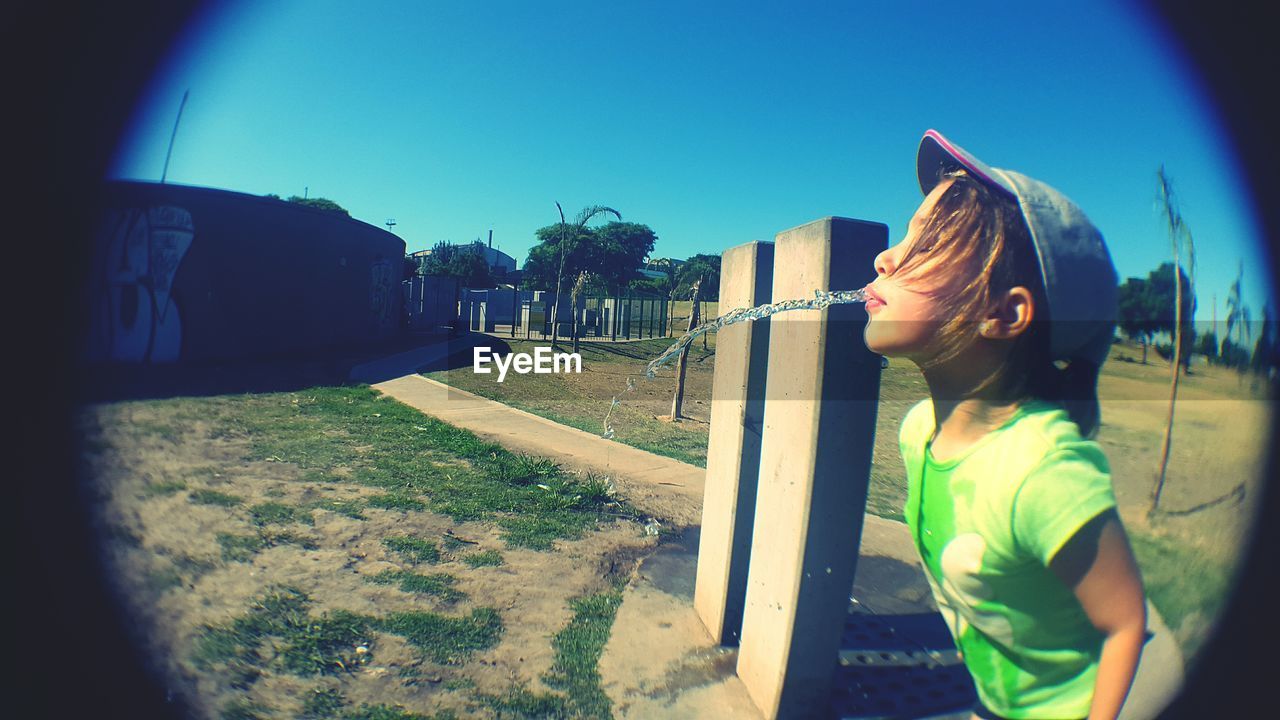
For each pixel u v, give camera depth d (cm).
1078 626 123
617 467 700
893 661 300
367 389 1114
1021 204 118
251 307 1441
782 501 266
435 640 323
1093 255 119
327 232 1747
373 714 262
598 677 301
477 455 693
